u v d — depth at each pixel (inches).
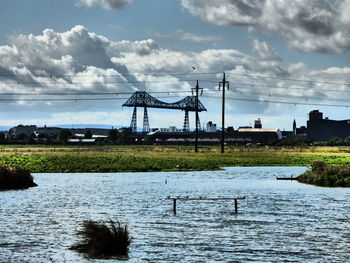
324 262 1034.1
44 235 1288.1
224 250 1131.9
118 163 4392.2
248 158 5319.9
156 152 6688.0
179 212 1670.8
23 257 1072.2
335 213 1642.5
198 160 4886.8
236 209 1678.2
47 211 1694.1
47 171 3762.3
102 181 2915.8
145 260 1049.5
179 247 1161.4
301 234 1301.7
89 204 1872.5
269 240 1232.2
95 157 5162.4
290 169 4094.5
